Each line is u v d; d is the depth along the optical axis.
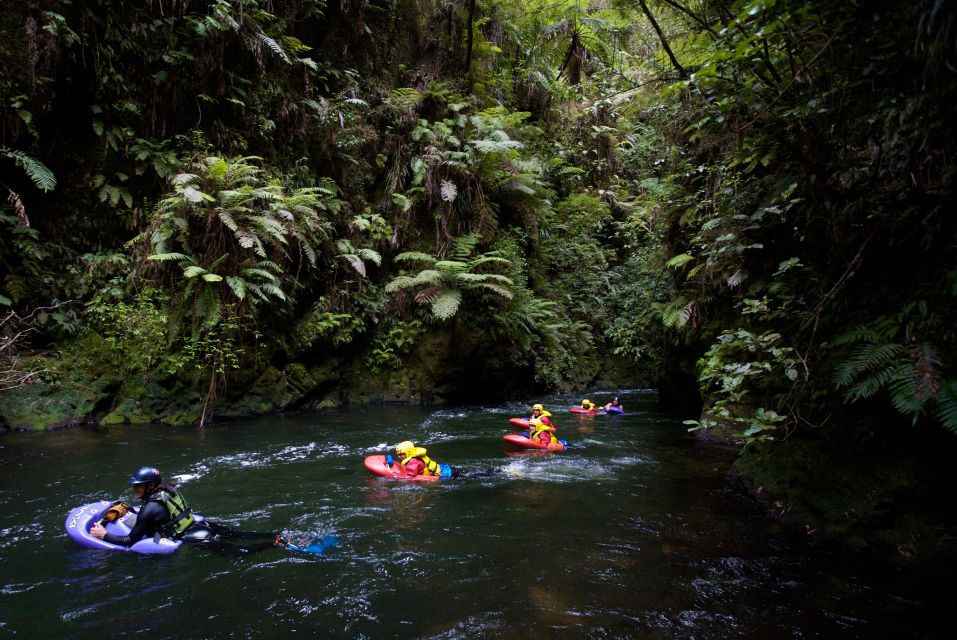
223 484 5.36
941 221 3.32
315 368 10.60
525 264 14.26
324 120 11.00
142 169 8.59
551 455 6.96
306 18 11.27
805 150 4.43
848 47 3.57
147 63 8.82
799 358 4.20
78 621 2.86
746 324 6.55
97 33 8.27
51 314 7.86
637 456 6.91
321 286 10.77
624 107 13.33
